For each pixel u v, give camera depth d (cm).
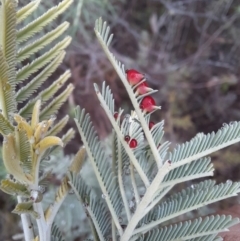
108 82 46
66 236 29
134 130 11
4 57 10
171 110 49
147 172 11
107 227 12
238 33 53
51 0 32
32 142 9
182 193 11
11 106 10
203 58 54
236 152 45
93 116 44
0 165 25
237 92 53
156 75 51
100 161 11
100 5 41
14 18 10
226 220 10
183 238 11
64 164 30
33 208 10
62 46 12
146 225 11
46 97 12
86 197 11
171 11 52
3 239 36
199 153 10
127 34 53
